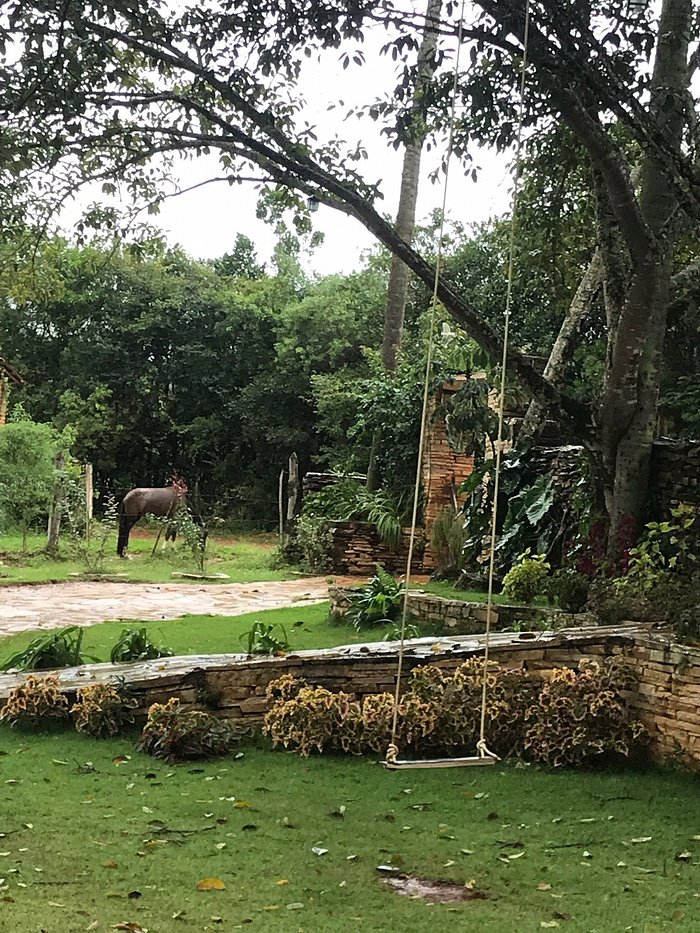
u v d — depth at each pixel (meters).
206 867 4.21
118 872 4.09
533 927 3.66
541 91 8.86
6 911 3.53
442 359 17.31
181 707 6.50
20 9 8.18
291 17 8.88
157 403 33.50
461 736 6.27
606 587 8.74
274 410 32.25
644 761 6.31
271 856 4.39
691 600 6.97
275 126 9.59
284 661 6.86
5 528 18.58
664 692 6.36
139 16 8.57
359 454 22.28
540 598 10.23
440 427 17.45
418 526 17.28
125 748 6.18
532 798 5.55
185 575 16.27
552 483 12.45
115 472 33.59
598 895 4.07
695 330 13.19
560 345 12.91
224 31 8.99
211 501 32.59
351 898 3.92
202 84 9.84
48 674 7.12
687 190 8.91
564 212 12.12
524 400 14.16
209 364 33.25
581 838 4.85
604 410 9.96
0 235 10.65
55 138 9.10
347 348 30.58
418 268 9.71
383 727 6.29
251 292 35.50
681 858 4.57
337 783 5.71
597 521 10.32
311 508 18.94
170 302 33.28
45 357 34.03
